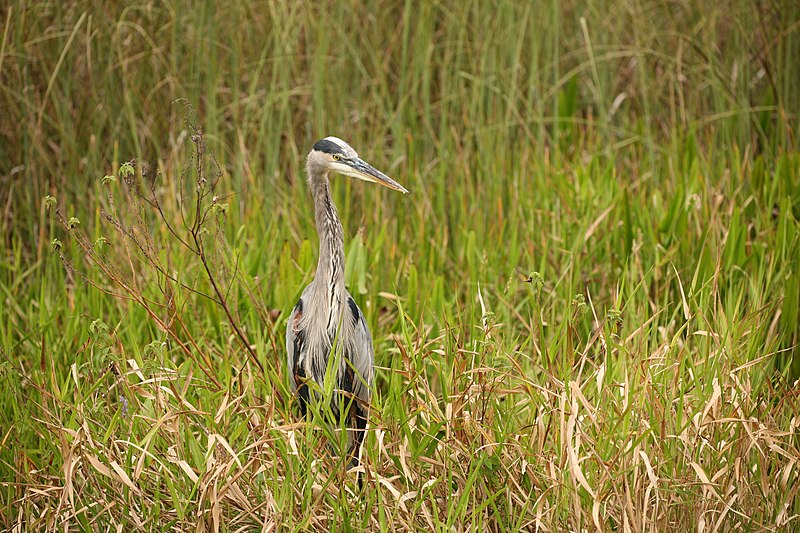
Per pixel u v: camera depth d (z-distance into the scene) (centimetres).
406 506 709
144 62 1265
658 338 898
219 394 749
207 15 1248
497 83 1334
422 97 1357
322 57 1252
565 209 1125
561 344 814
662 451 703
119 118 1238
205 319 1001
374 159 1266
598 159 1300
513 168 1266
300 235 1180
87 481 723
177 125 1273
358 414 850
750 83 1395
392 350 896
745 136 1342
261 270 1042
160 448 750
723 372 745
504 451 723
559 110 1363
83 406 737
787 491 708
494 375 749
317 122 1256
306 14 1282
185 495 716
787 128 1319
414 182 1246
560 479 678
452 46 1352
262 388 846
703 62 1388
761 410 765
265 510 695
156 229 1096
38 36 1220
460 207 1198
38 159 1213
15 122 1224
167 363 819
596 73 1297
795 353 896
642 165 1293
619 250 1081
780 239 1002
